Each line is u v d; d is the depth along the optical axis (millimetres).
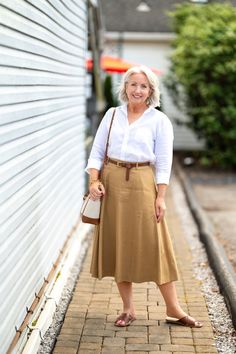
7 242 3234
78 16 6520
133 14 16406
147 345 3865
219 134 12562
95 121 10844
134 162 3807
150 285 5023
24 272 3715
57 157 5117
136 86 3760
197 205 8594
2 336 3129
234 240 6984
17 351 3459
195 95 12633
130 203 3828
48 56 4578
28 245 3838
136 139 3781
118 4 16781
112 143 3838
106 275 4020
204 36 11641
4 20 3107
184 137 15898
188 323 4156
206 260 6004
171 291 4074
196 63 11867
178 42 13352
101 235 3936
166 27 15852
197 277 5422
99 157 3971
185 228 7496
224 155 12656
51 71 4734
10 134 3283
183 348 3828
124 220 3852
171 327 4156
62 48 5355
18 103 3502
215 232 7301
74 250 5715
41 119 4281
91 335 4012
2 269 3125
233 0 15898
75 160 6461
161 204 3842
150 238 3865
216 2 15734
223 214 8555
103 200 3898
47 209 4574
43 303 4305
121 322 4152
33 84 3947
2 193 3104
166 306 4180
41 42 4258
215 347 3863
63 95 5465
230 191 10508
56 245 5070
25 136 3734
